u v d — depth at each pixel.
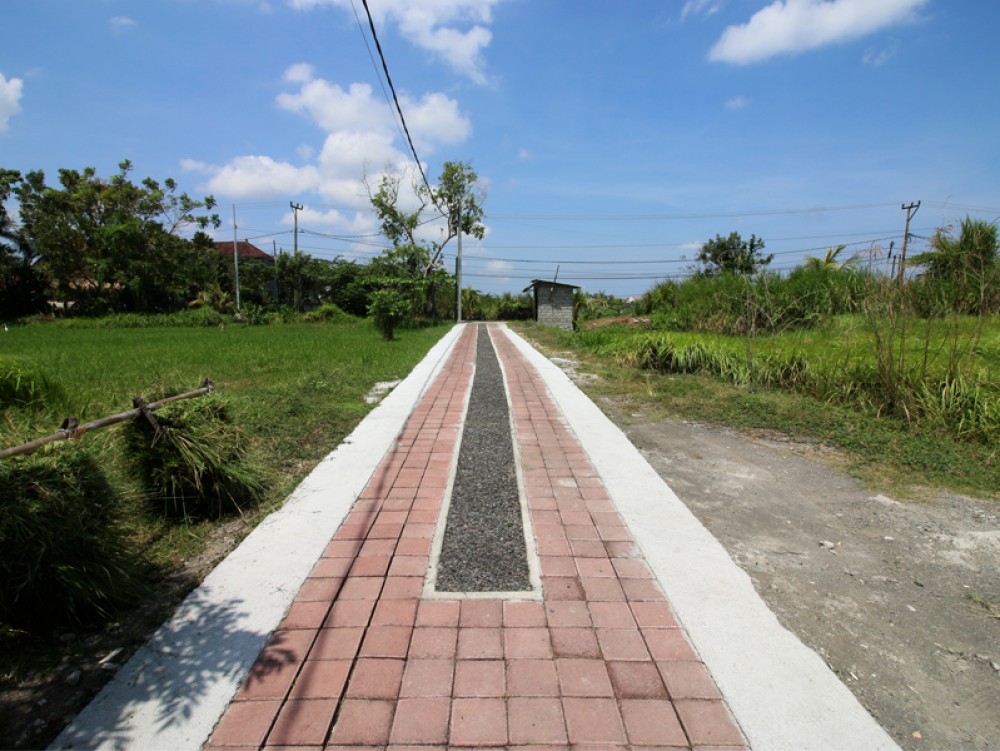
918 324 7.02
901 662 2.08
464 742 1.68
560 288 31.58
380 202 35.78
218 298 35.47
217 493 3.27
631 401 6.72
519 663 2.02
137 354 11.62
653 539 2.98
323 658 2.04
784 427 5.28
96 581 2.23
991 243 7.00
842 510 3.45
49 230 31.23
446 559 2.78
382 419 5.52
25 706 1.83
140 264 32.62
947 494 3.70
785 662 2.04
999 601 2.48
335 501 3.46
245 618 2.26
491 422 5.58
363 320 31.73
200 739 1.69
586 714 1.79
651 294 19.97
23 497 2.11
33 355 11.38
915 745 1.71
